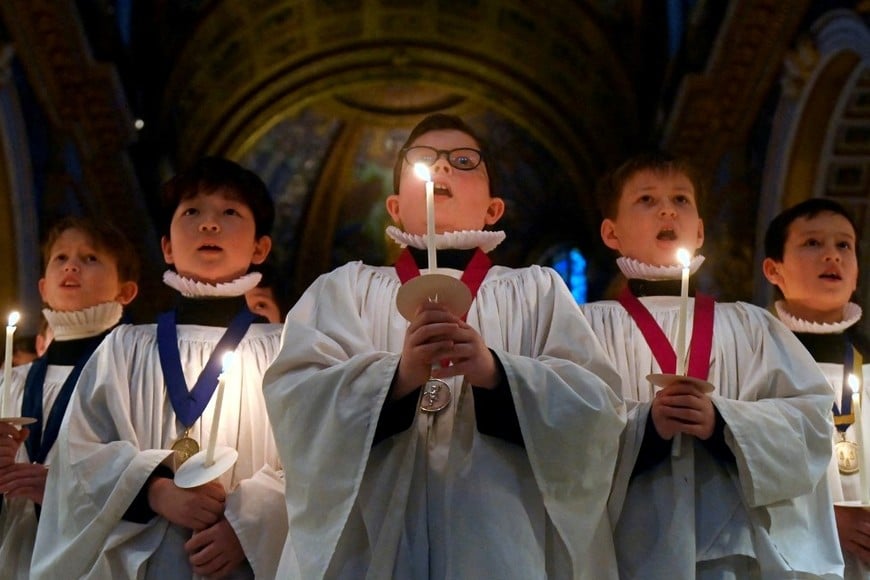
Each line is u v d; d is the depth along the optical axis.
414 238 3.77
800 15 11.41
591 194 21.00
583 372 3.30
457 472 3.21
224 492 3.53
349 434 3.14
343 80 20.69
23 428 3.91
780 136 11.96
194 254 4.07
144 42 16.69
